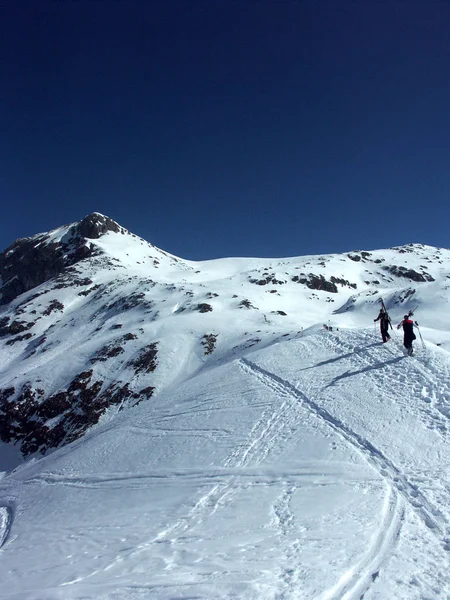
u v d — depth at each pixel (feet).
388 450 37.52
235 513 32.30
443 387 48.55
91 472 63.16
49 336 261.24
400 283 384.47
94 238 472.44
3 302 453.99
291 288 327.47
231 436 52.16
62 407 150.00
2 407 158.92
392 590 19.04
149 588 21.94
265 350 92.17
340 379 60.95
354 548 23.16
